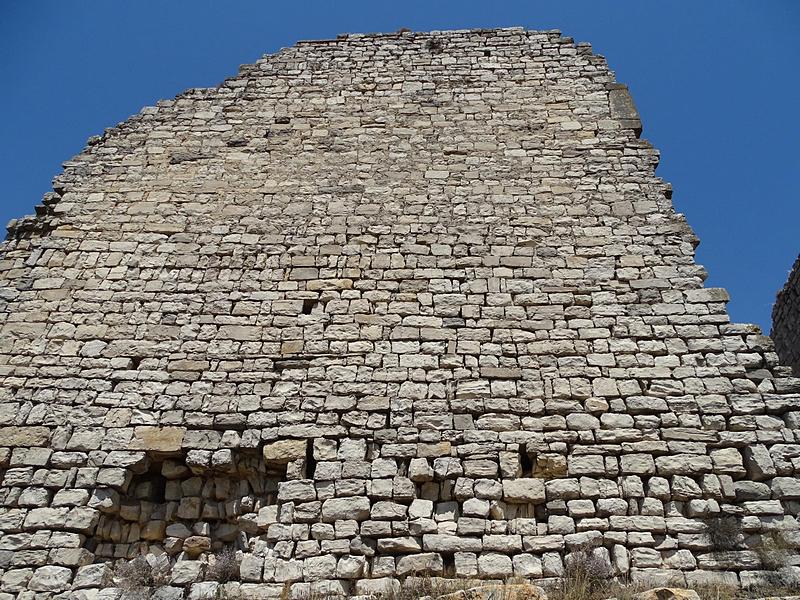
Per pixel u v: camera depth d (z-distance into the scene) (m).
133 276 12.36
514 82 15.05
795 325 16.39
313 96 15.02
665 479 10.03
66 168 13.94
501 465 10.20
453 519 9.85
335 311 11.84
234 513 10.33
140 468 10.54
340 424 10.66
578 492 9.96
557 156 13.82
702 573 9.27
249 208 13.27
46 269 12.46
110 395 11.00
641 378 10.97
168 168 13.93
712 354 11.15
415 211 13.09
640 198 13.14
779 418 10.49
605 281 12.08
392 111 14.67
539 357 11.23
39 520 9.93
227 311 11.90
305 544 9.66
